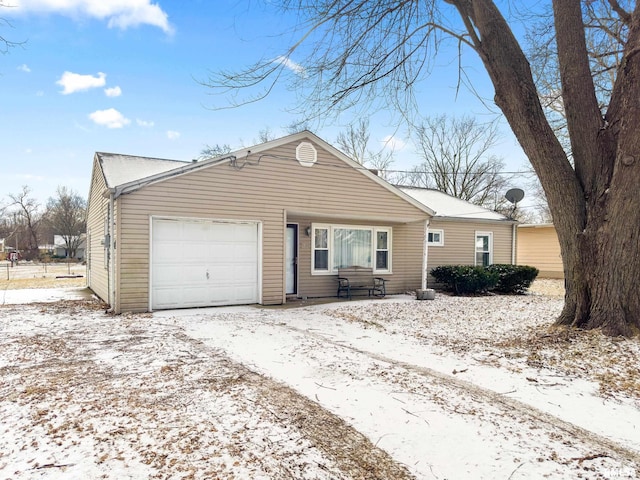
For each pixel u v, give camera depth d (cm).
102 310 916
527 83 638
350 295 1265
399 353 571
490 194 2986
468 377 463
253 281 1009
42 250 5416
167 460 277
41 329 710
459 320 841
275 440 310
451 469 271
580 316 621
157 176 865
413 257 1402
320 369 490
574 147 644
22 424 331
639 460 283
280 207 1023
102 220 1105
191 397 395
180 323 761
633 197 572
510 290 1416
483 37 657
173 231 909
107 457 279
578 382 441
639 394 404
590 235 609
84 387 420
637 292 586
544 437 317
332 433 323
